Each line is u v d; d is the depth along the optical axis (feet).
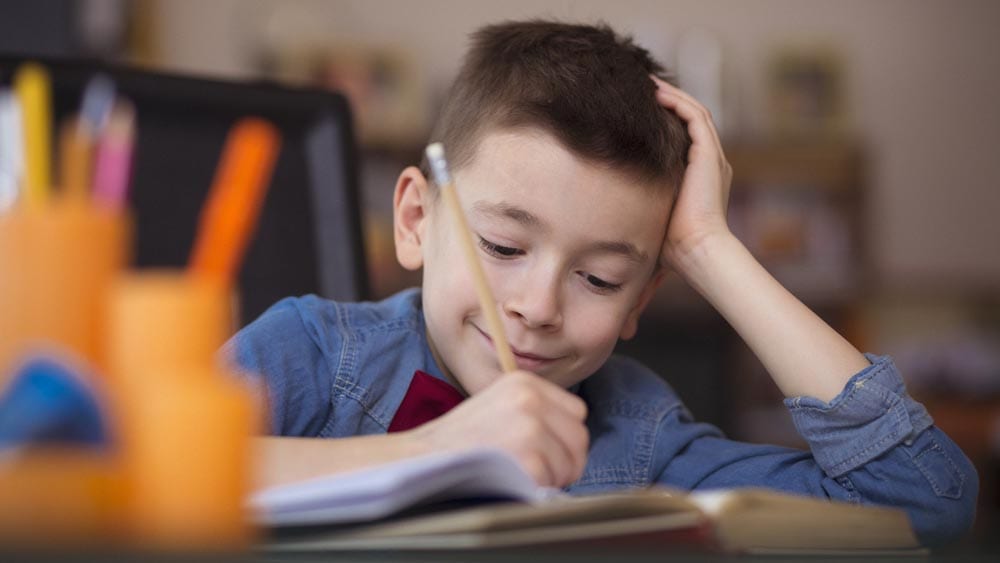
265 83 4.75
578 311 3.90
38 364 1.62
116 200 1.85
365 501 2.03
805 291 15.51
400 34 15.99
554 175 3.79
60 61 4.38
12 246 1.73
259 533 2.09
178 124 4.57
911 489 3.75
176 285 1.75
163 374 1.69
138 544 1.55
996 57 16.52
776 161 15.64
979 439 14.53
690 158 4.22
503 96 3.99
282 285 4.64
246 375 3.92
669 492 2.27
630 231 3.91
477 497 2.25
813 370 3.89
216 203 1.80
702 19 16.28
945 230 16.49
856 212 15.66
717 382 13.34
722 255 4.08
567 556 1.86
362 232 4.77
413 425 4.10
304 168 4.75
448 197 3.01
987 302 15.92
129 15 14.70
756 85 16.21
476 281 3.04
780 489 3.96
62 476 1.58
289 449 2.76
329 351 4.11
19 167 1.86
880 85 16.49
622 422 4.31
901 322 15.90
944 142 16.53
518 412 2.68
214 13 15.66
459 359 3.98
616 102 3.97
